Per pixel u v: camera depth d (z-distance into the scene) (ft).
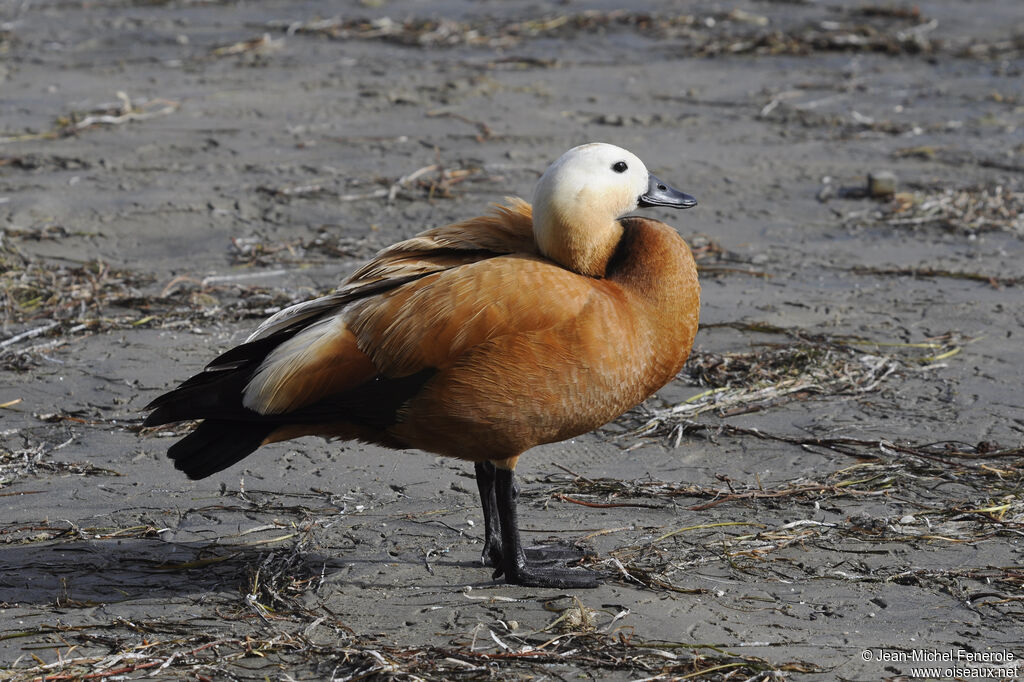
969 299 49.90
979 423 37.52
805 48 105.09
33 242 55.67
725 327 46.34
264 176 66.74
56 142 72.59
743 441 36.55
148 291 50.19
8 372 41.24
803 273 53.72
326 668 24.34
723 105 86.99
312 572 28.45
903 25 116.78
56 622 26.05
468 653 24.53
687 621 26.20
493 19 117.60
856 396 39.81
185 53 101.09
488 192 65.00
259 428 26.81
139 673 24.13
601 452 36.04
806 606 26.91
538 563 28.55
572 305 26.14
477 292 26.20
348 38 108.17
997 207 62.59
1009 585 27.76
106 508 31.91
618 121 81.20
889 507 31.94
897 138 78.74
